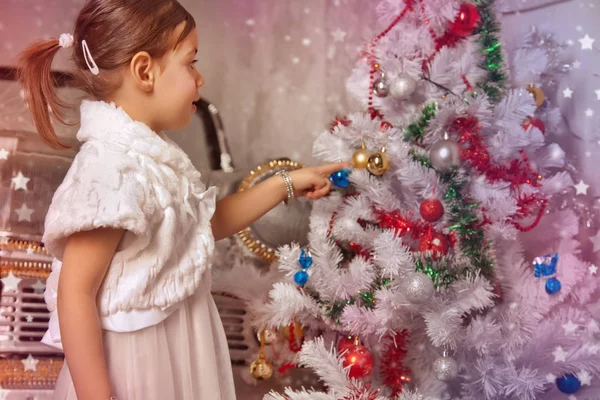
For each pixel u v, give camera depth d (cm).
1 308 185
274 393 157
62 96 187
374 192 160
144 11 137
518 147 163
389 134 162
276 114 202
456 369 156
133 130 133
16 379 185
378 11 166
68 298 124
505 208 159
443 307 156
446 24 161
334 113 204
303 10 204
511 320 164
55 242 127
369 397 154
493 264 163
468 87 160
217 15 199
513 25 199
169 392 132
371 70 164
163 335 133
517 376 161
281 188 159
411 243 165
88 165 127
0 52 188
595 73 200
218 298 194
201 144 197
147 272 129
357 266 161
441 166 153
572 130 200
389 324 160
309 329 184
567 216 185
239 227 156
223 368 143
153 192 130
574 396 175
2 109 187
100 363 124
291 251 165
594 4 199
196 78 143
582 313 178
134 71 136
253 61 201
